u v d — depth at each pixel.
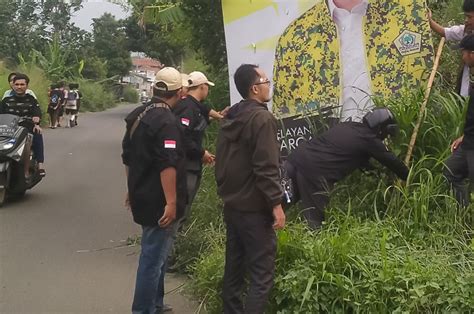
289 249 5.04
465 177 5.96
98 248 7.43
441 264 4.97
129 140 5.08
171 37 12.77
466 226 5.74
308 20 7.05
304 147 6.10
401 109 6.51
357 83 7.02
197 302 5.63
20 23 49.25
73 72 45.47
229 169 4.69
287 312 4.78
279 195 4.50
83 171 13.36
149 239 4.92
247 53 7.08
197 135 6.37
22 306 5.62
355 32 7.04
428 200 5.79
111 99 53.34
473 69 6.18
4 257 7.02
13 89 10.05
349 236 5.09
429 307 4.61
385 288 4.69
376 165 6.34
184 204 4.95
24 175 9.74
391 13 7.03
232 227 4.88
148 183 4.84
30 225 8.49
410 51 7.00
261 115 4.55
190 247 6.48
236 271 4.92
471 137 5.73
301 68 7.08
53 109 25.38
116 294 5.93
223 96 9.41
